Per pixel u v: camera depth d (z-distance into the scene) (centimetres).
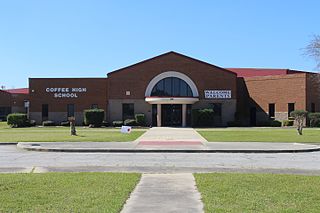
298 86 5184
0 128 5094
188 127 5266
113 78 5653
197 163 1647
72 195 884
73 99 5706
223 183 1039
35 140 2844
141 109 5619
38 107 5703
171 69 5650
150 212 750
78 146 2384
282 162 1689
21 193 904
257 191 930
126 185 1014
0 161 1731
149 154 2069
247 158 1866
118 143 2606
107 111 5650
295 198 851
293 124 5181
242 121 5822
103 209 754
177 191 955
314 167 1495
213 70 5666
